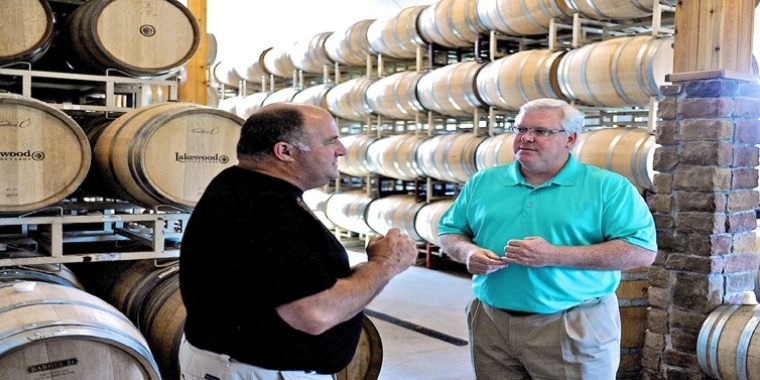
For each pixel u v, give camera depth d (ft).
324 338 7.40
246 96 49.49
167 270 14.19
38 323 9.10
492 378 10.48
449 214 11.29
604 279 10.01
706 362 14.78
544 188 10.09
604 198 9.83
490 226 10.45
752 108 15.38
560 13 25.55
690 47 15.47
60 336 9.03
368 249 7.89
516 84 26.27
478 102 29.53
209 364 7.42
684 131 15.43
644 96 22.03
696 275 15.35
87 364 9.36
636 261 9.60
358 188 40.19
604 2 23.36
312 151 7.44
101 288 15.16
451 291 27.48
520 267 9.91
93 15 16.15
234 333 7.09
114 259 14.28
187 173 14.52
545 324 9.80
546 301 9.74
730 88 14.96
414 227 32.30
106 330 9.50
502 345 10.27
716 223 15.12
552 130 9.81
